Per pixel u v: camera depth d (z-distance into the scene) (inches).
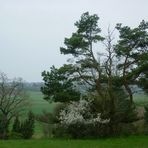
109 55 1962.4
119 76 1995.6
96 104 2037.4
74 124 2011.6
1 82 2913.4
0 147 1454.2
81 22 1988.2
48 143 1604.3
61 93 1921.8
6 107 2827.3
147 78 1993.1
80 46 1961.1
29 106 3034.0
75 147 1467.8
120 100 2016.5
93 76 1974.7
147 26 1985.7
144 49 2000.5
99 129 1994.3
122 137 1907.0
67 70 1939.0
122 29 1974.7
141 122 2187.5
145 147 1472.7
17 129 2797.7
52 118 2428.6
